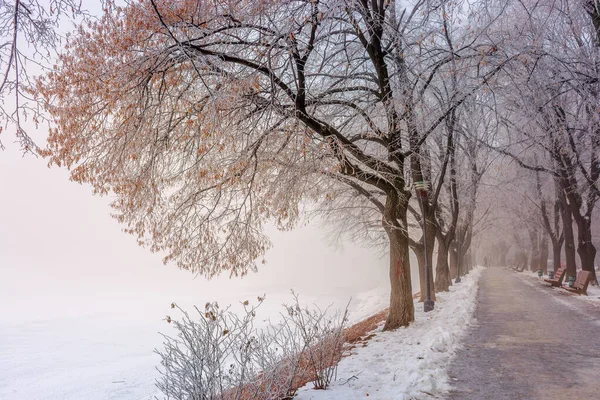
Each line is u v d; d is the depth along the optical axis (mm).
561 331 10008
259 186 9672
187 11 7766
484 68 10656
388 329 11367
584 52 11969
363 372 6672
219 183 9141
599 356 7461
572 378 6176
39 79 7242
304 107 9039
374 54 10594
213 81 8219
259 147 9344
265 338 6199
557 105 12312
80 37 7375
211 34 7957
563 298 17016
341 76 10508
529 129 12664
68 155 7414
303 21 8359
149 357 23891
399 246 11641
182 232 9227
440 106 11742
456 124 13758
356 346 9195
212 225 9422
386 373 6637
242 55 8734
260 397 5281
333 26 9273
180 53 7551
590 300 15727
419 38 10250
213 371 4891
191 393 4836
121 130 7758
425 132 11438
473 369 6891
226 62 8188
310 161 9297
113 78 7277
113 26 7340
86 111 7500
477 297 19000
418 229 22922
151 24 7477
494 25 11141
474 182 19438
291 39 7742
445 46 11844
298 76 8875
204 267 9250
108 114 7582
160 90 7742
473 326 11219
